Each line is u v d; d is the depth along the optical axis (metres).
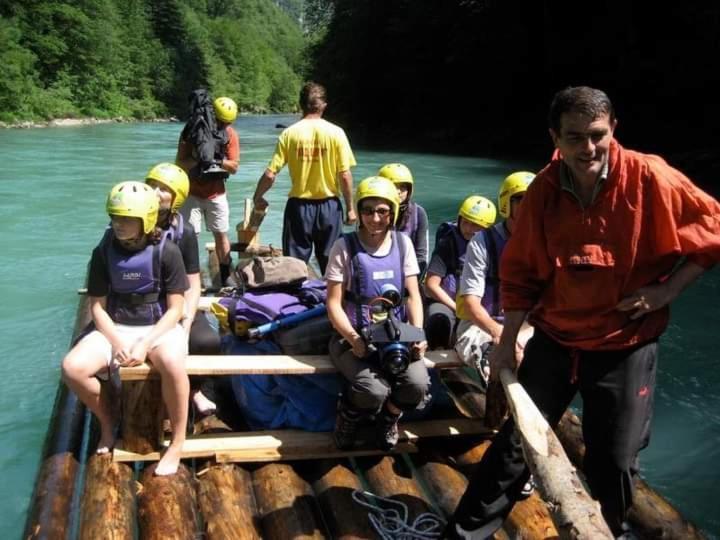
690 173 17.00
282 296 4.19
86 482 3.30
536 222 2.54
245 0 125.56
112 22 48.81
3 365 5.25
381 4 33.06
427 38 30.58
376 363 3.37
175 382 3.29
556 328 2.62
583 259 2.42
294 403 3.74
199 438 3.59
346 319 3.38
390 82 32.56
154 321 3.50
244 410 3.97
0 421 4.44
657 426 4.55
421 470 3.63
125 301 3.45
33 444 4.20
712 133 20.73
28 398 4.75
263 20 130.62
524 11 26.81
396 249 3.57
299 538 3.01
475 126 29.03
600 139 2.29
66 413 4.02
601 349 2.52
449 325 4.35
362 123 35.06
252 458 3.53
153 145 25.66
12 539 3.37
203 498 3.26
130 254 3.39
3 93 34.50
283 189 14.27
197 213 6.39
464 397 4.41
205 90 6.36
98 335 3.44
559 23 25.55
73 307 6.64
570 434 3.94
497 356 2.74
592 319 2.49
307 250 6.04
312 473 3.57
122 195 3.27
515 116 28.16
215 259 7.87
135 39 52.25
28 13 39.50
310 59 44.81
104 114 43.84
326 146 5.77
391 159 22.27
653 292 2.42
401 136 31.50
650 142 21.50
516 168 19.73
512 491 2.69
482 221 4.31
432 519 3.17
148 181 4.11
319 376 3.78
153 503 3.14
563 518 2.16
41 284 7.38
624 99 23.58
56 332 5.96
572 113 2.28
